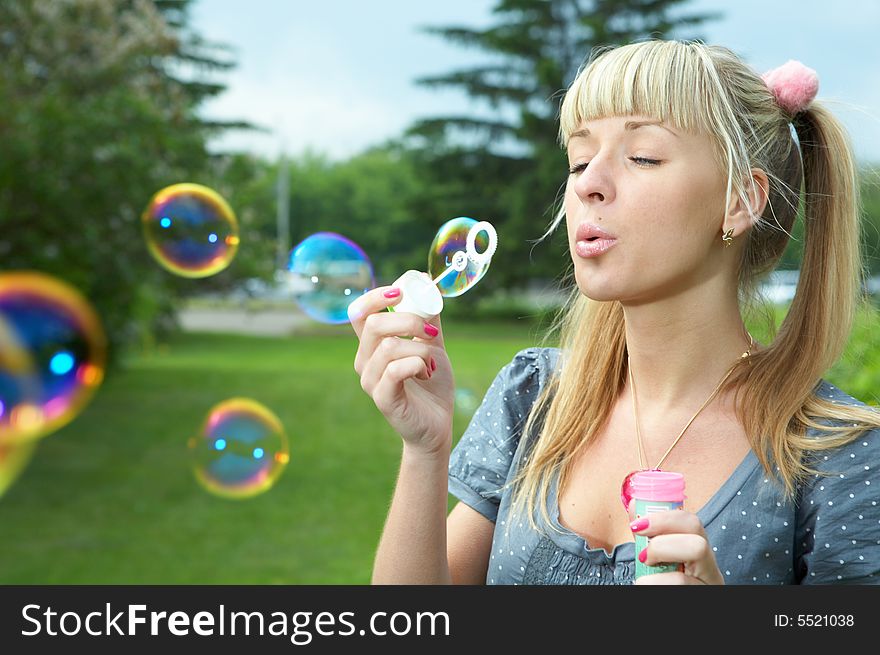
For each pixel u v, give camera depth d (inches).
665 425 62.4
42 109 500.1
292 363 890.7
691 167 57.9
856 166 65.2
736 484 59.2
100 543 283.6
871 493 57.0
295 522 311.9
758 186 60.6
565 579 61.7
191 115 867.4
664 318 61.6
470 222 74.3
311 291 109.6
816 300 62.4
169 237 191.5
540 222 1501.0
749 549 58.0
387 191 2375.7
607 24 1530.5
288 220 2375.7
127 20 720.3
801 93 62.5
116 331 641.0
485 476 70.1
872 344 107.5
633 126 58.4
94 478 383.6
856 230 64.2
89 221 514.9
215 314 1732.3
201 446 177.8
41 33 606.9
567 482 65.2
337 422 535.8
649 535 49.8
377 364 59.7
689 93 57.6
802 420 59.7
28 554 269.6
